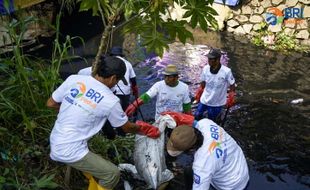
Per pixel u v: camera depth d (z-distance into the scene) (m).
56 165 4.47
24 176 4.19
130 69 5.97
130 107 5.46
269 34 10.68
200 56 9.55
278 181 5.17
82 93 3.53
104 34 3.98
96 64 4.02
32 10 10.27
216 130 3.65
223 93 6.05
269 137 6.19
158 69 8.63
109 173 3.67
